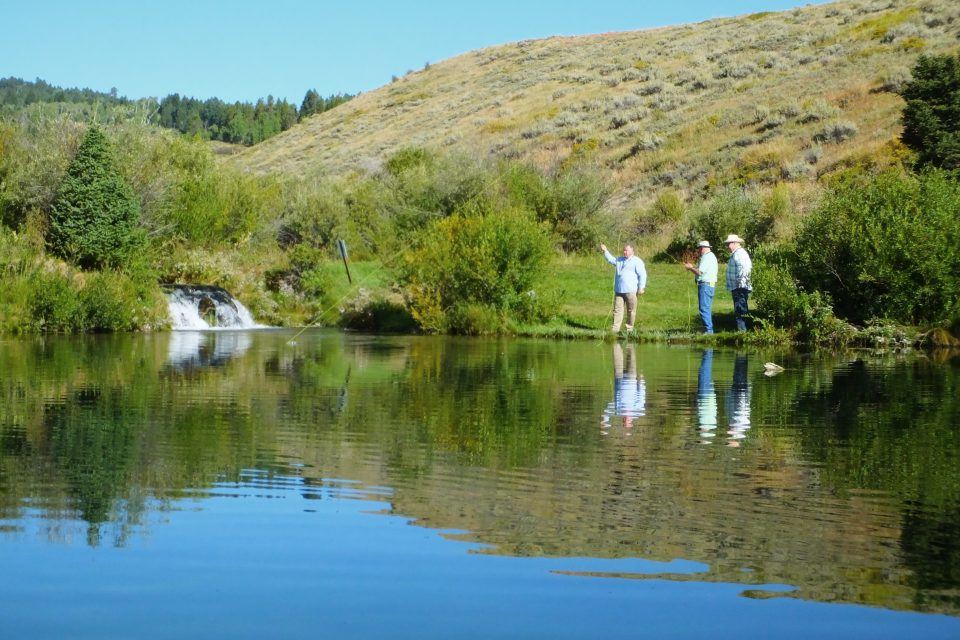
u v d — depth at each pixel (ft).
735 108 154.92
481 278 64.95
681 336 56.59
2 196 75.25
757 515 15.07
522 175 106.22
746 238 96.37
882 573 12.34
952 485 17.25
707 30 222.07
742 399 29.78
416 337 62.44
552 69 229.45
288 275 86.07
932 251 52.47
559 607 11.18
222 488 16.90
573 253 99.19
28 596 11.49
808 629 10.58
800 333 54.34
